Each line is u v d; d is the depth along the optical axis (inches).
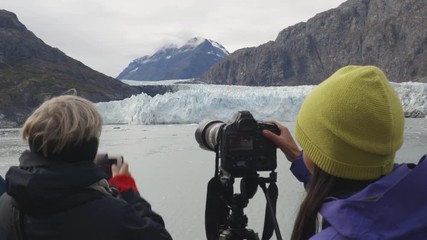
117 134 2074.3
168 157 1143.6
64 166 67.1
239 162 83.7
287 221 445.1
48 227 66.6
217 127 89.7
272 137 82.9
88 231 66.7
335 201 54.6
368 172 57.1
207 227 92.0
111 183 79.1
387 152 55.9
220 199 91.4
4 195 74.5
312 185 61.2
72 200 67.2
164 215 549.3
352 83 57.3
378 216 50.1
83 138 68.4
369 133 55.6
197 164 995.3
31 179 65.2
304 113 62.4
